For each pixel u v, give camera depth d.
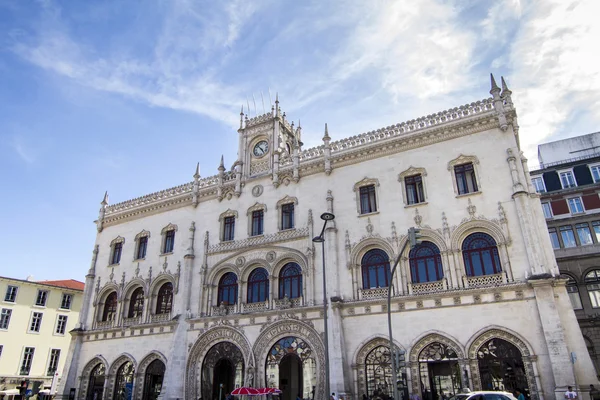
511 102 35.66
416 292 33.50
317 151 42.91
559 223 48.53
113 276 49.00
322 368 34.19
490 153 34.97
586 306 44.09
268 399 35.03
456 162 36.00
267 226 42.00
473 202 34.19
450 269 33.09
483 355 30.59
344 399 31.75
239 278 41.19
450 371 31.20
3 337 58.44
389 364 32.72
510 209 32.88
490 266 32.56
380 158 39.19
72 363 46.28
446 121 37.66
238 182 45.31
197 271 43.97
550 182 51.41
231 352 39.25
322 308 35.69
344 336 34.56
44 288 64.25
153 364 42.97
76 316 67.12
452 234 33.88
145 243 49.31
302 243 39.28
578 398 26.34
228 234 44.38
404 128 39.41
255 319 38.59
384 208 37.28
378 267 36.06
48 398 52.81
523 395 28.25
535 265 30.31
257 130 47.25
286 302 37.91
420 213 35.72
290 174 42.84
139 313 46.12
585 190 48.59
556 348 27.92
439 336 31.66
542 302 29.30
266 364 36.97
